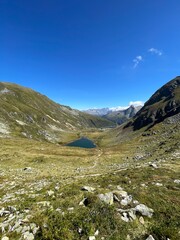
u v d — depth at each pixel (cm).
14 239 981
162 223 1132
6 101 19512
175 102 13400
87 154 7188
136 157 5562
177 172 2400
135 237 1024
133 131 14312
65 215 1145
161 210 1276
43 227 1052
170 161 3316
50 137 15900
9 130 13038
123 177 2114
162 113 13438
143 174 2245
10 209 1329
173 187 1712
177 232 1046
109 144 13000
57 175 3422
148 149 6544
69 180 2423
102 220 1115
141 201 1370
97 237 1005
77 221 1089
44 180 2742
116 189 1605
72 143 15438
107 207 1228
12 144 8162
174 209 1301
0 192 2162
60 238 975
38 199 1495
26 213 1220
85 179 2258
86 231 1027
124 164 4675
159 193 1527
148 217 1199
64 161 5597
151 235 1015
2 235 1015
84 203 1317
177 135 6825
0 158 5206
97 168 4525
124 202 1320
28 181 2783
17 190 2169
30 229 1048
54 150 7619
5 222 1142
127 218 1155
